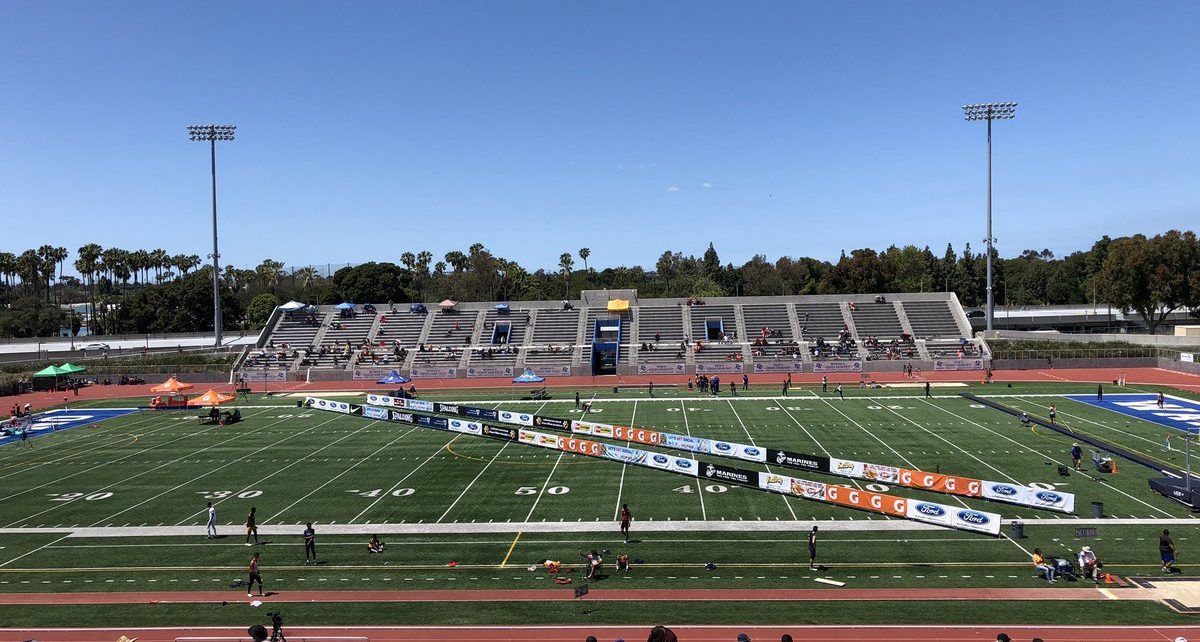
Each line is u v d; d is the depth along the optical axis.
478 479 43.88
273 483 43.84
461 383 90.06
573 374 93.81
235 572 30.47
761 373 91.69
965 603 25.92
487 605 26.69
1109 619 24.45
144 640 24.56
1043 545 31.23
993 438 50.62
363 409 68.06
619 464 47.16
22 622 26.03
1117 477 40.72
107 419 68.38
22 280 167.38
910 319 102.38
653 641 9.29
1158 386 74.19
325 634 24.55
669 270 199.00
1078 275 181.62
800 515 36.03
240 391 81.69
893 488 40.06
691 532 33.94
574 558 31.16
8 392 86.44
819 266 176.25
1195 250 101.88
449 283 166.75
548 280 192.25
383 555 31.94
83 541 34.47
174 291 146.88
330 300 160.12
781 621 24.81
